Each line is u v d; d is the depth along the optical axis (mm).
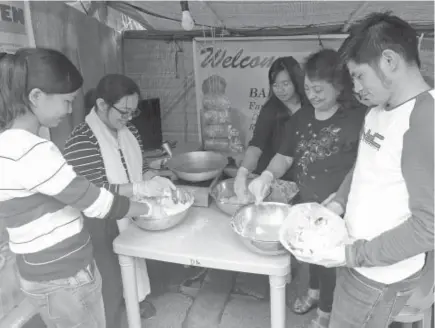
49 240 1121
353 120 1558
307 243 1109
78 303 1202
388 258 938
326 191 1648
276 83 2133
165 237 1545
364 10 2270
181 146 3312
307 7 2189
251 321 2020
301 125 1716
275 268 1321
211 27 3039
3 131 1061
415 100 911
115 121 1740
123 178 1802
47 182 1046
